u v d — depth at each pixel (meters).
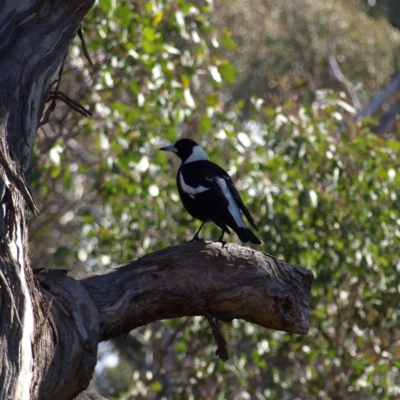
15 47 5.93
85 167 12.43
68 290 5.96
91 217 12.92
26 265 5.21
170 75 11.98
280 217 11.53
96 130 12.59
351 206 11.86
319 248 12.12
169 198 12.99
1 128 5.46
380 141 11.95
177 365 13.36
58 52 6.29
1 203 5.04
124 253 13.09
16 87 5.84
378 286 12.52
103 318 6.17
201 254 6.57
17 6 6.00
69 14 6.18
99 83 12.33
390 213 11.89
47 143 12.88
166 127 12.27
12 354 4.68
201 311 6.68
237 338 13.20
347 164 11.92
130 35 11.77
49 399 5.52
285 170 11.99
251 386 13.34
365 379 12.42
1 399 4.49
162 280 6.47
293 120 11.90
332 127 12.14
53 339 5.46
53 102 7.26
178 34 12.21
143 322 6.62
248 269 6.56
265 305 6.55
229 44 12.24
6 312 4.76
